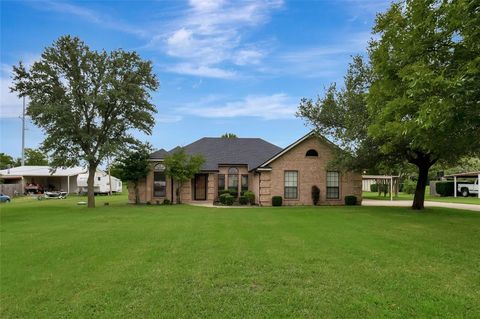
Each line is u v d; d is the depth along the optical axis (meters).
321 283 6.74
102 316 5.36
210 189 31.41
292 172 28.00
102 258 8.92
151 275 7.36
